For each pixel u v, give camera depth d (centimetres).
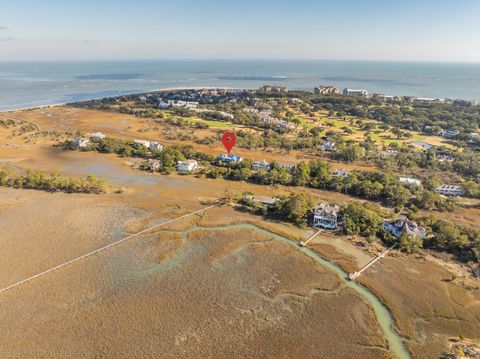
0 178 10750
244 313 5809
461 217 9488
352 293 6366
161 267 6994
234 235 8294
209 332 5384
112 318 5606
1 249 7388
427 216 9094
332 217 8619
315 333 5431
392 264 7250
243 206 9825
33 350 4972
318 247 7831
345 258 7431
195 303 6006
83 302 5947
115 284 6431
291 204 9062
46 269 6794
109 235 8131
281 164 13262
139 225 8631
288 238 8200
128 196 10375
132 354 4950
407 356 5044
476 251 7344
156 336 5278
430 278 6819
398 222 8400
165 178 11956
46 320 5525
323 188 11444
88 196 10262
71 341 5141
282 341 5259
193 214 9294
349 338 5353
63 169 12619
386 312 5925
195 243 7906
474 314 5891
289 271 6981
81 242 7794
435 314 5881
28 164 12975
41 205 9525
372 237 8081
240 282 6606
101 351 4988
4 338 5156
